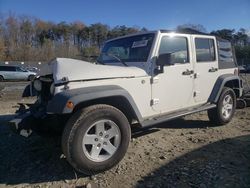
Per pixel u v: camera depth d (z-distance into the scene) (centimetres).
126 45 554
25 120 418
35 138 568
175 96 545
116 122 421
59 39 8756
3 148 529
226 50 684
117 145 426
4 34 7438
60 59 439
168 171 424
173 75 536
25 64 4738
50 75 441
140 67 501
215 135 590
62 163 455
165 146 527
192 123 685
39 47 7012
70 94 395
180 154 488
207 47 622
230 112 678
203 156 475
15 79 3003
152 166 443
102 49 605
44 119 428
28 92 496
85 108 404
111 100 443
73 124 390
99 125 410
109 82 445
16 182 404
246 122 698
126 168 436
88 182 398
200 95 603
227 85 699
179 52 555
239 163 445
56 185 394
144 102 491
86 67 436
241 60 4856
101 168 410
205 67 609
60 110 385
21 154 498
